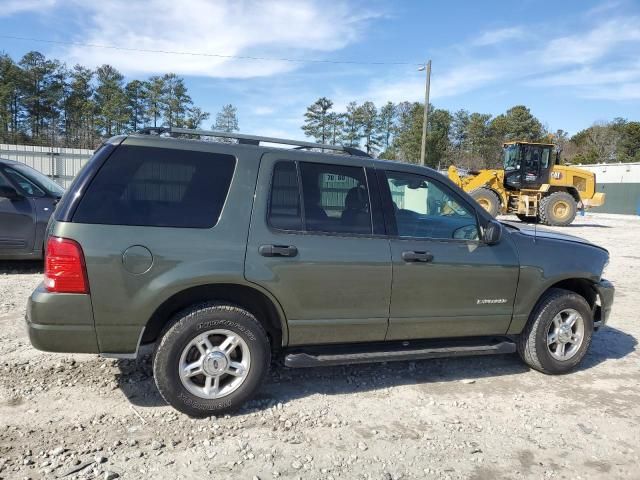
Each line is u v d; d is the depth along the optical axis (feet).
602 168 165.89
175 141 11.71
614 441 11.71
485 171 77.30
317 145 13.41
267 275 11.71
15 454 9.91
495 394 13.99
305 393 13.39
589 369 16.20
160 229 11.09
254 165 12.11
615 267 36.06
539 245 14.97
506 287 14.30
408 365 15.79
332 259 12.26
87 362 14.44
